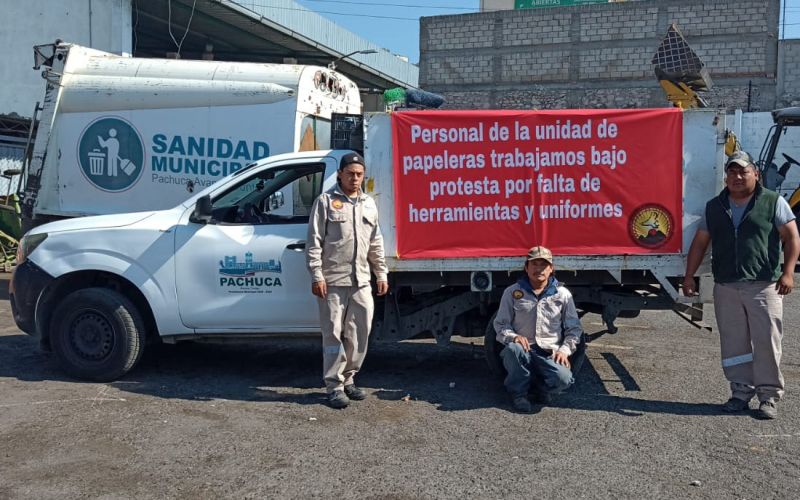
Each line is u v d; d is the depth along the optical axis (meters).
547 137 5.96
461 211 6.02
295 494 4.14
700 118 5.90
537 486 4.26
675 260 5.93
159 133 9.63
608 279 6.15
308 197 6.90
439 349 7.73
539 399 5.79
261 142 9.30
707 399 5.94
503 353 5.61
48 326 6.46
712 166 5.89
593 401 5.87
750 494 4.17
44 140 9.99
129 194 9.80
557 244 5.98
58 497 4.09
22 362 6.93
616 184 5.93
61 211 10.02
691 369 6.89
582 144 5.94
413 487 4.23
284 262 6.09
